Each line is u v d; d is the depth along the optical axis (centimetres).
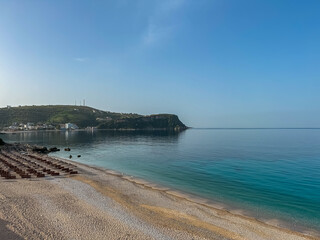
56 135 15262
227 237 1376
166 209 1853
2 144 7125
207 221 1633
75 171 3170
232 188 2602
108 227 1424
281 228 1567
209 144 8612
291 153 5762
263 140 10738
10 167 3366
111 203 1912
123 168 3838
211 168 3819
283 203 2102
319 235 1473
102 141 10225
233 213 1845
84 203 1866
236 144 8575
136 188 2486
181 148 7212
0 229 1316
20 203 1762
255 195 2338
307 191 2470
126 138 12312
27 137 13162
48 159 4334
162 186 2677
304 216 1798
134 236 1316
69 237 1275
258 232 1475
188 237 1339
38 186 2312
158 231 1402
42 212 1614
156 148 7250
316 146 7594
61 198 1956
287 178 3072
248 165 4097
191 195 2338
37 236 1265
